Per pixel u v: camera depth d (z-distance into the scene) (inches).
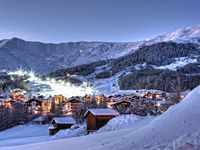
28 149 901.2
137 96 4313.5
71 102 3900.1
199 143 422.0
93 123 1859.0
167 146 457.1
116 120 1578.5
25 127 3097.9
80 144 826.2
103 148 612.7
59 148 810.2
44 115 3503.9
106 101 3924.7
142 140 549.3
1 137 2659.9
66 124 2383.1
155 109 2578.7
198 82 5511.8
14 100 4244.6
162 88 6082.7
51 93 7224.4
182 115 564.4
